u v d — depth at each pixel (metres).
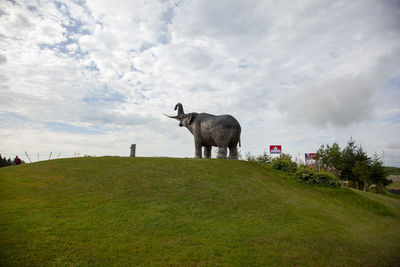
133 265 5.48
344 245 7.57
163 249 6.16
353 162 25.89
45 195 8.71
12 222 6.70
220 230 7.45
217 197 10.02
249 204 9.88
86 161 13.33
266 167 16.53
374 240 8.36
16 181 10.05
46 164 12.68
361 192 15.16
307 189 13.78
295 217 9.27
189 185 10.84
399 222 11.30
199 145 18.19
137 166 12.73
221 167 14.21
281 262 6.18
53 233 6.34
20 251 5.55
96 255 5.67
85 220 7.14
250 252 6.44
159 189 10.04
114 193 9.27
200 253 6.14
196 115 18.81
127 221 7.32
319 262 6.38
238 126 17.50
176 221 7.66
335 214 10.49
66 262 5.34
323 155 27.47
